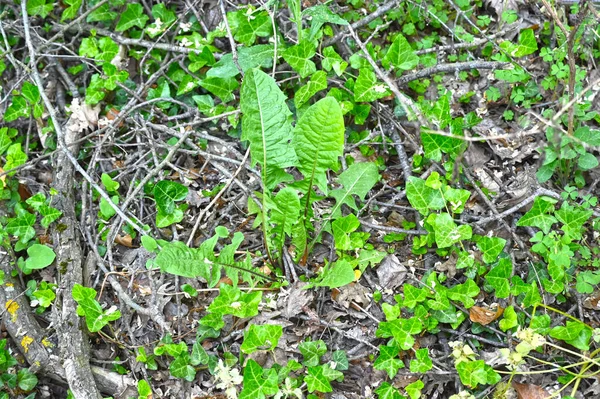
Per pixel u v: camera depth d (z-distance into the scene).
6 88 1.31
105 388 1.13
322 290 1.15
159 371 1.13
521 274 1.17
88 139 1.26
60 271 1.16
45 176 1.25
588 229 1.19
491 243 1.13
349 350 1.13
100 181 1.24
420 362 1.09
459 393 1.07
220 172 1.24
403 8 1.31
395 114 1.25
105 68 1.25
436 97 1.27
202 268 1.11
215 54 1.28
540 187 1.21
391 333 1.11
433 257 1.18
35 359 1.12
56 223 1.19
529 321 1.13
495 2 1.32
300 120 1.10
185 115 1.26
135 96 1.26
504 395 1.09
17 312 1.14
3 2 1.33
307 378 1.09
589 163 1.16
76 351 1.12
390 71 1.26
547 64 1.28
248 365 1.07
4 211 1.22
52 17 1.34
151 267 1.15
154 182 1.23
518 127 1.25
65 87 1.31
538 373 1.11
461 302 1.14
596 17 1.16
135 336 1.15
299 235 1.15
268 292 1.16
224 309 1.10
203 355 1.12
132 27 1.34
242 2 1.33
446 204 1.17
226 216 1.21
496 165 1.24
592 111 1.20
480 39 1.28
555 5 1.25
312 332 1.14
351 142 1.25
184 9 1.32
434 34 1.31
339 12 1.30
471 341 1.13
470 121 1.23
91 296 1.12
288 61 1.21
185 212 1.22
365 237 1.18
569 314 1.13
